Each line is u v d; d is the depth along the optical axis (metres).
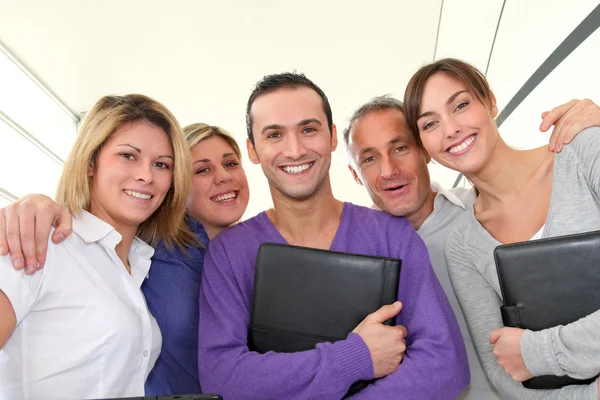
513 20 2.88
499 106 3.35
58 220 1.25
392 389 1.19
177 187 1.57
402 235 1.52
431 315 1.31
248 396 1.21
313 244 1.59
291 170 1.51
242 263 1.52
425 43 5.56
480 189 1.55
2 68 5.18
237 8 5.03
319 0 4.98
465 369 1.29
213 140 2.23
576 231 1.31
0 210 1.19
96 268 1.33
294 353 1.22
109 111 1.42
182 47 5.54
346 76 6.19
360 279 1.27
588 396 1.06
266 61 5.87
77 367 1.21
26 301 1.12
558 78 2.25
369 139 1.85
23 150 5.58
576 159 1.34
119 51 5.50
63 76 5.77
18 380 1.15
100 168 1.42
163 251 1.71
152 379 1.52
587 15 1.91
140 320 1.37
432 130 1.55
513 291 1.17
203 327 1.41
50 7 4.74
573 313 1.10
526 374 1.14
